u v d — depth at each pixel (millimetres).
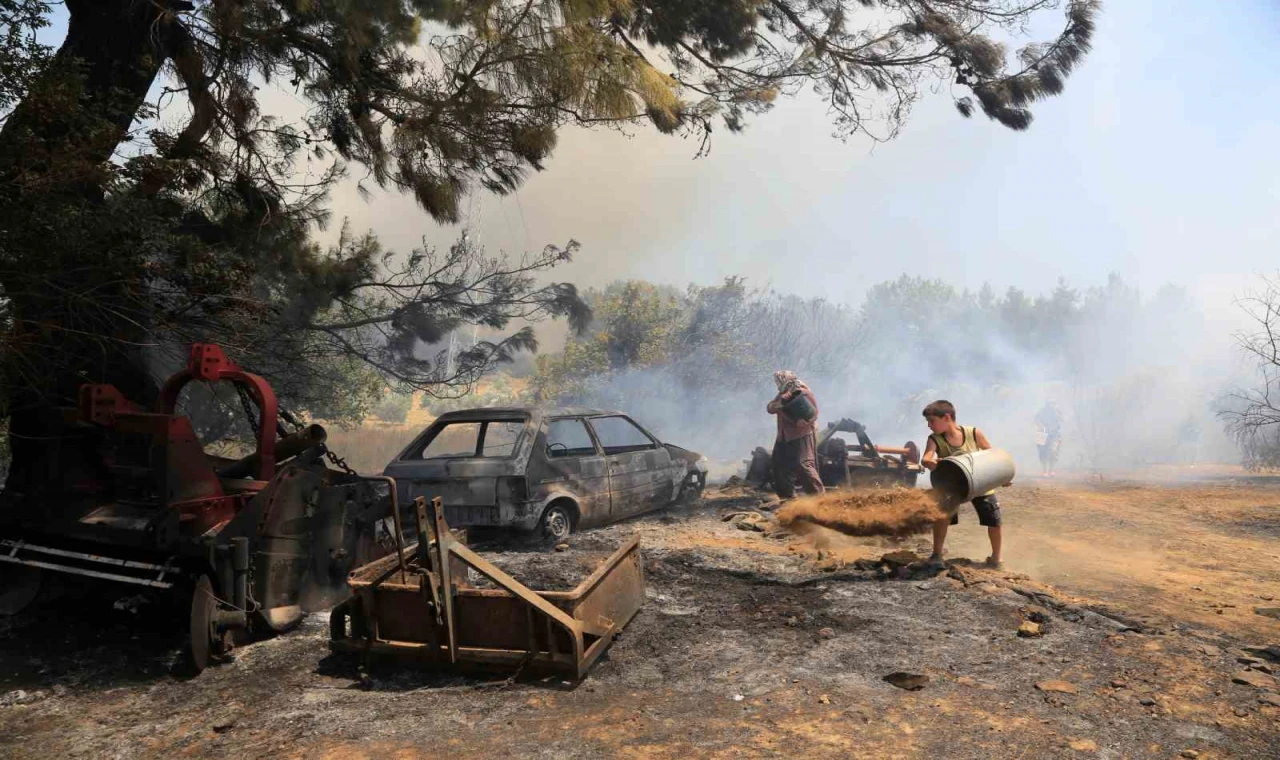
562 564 7094
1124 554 8055
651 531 8797
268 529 5301
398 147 7844
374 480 6234
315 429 5895
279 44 7945
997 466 6684
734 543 8195
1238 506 11570
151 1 7516
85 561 5598
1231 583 6793
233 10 7496
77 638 5414
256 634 5453
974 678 4516
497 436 8570
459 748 3760
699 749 3682
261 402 5832
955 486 6742
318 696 4469
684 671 4723
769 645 5133
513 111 7539
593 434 8805
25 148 5574
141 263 6465
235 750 3801
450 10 6988
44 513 5508
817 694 4316
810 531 7402
